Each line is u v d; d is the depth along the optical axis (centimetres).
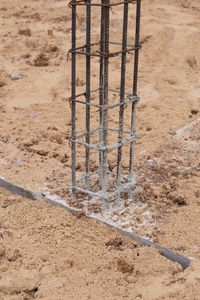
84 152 409
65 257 342
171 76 519
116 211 361
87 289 331
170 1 814
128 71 529
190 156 405
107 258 342
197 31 664
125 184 364
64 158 404
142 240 349
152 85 498
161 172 389
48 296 328
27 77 521
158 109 459
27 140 421
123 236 353
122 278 335
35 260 340
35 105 468
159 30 635
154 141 418
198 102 470
